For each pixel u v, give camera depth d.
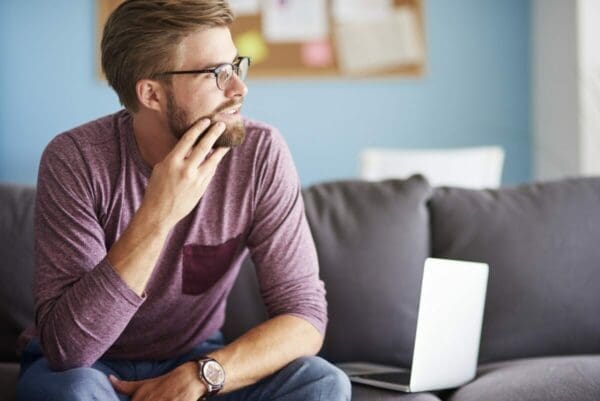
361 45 4.24
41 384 1.48
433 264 1.69
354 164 4.24
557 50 3.96
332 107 4.24
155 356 1.77
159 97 1.60
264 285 1.72
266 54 4.23
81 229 1.59
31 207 2.11
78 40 4.20
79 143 1.65
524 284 2.06
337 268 2.05
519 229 2.10
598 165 3.76
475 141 4.26
